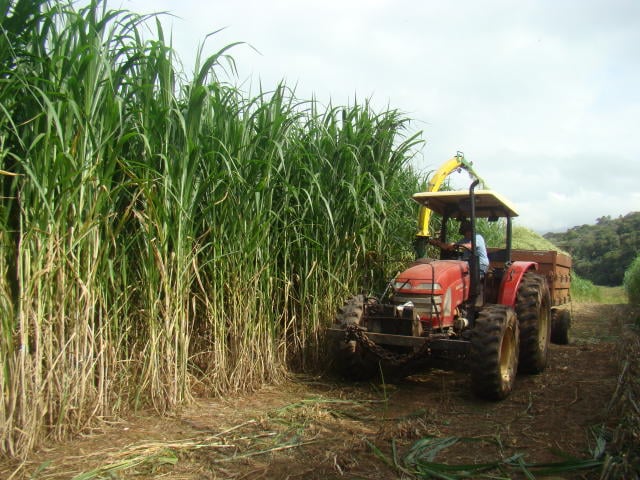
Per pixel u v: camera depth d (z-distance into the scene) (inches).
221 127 182.4
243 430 154.0
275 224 207.0
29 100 130.5
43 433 135.9
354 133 232.2
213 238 181.2
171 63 160.2
